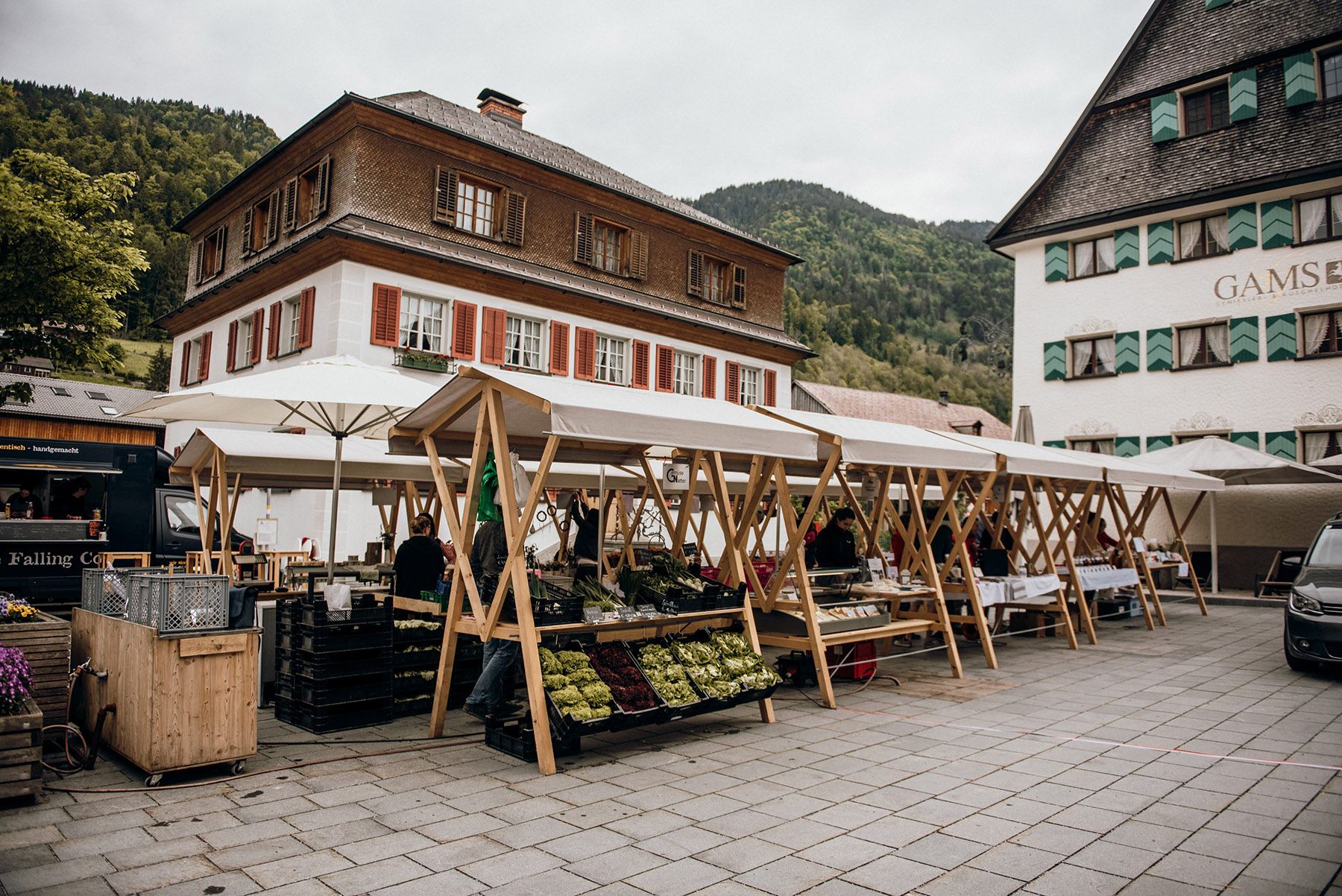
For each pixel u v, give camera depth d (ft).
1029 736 22.13
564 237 82.17
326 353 65.10
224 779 17.79
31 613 19.66
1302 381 71.92
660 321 88.74
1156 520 77.56
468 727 22.88
